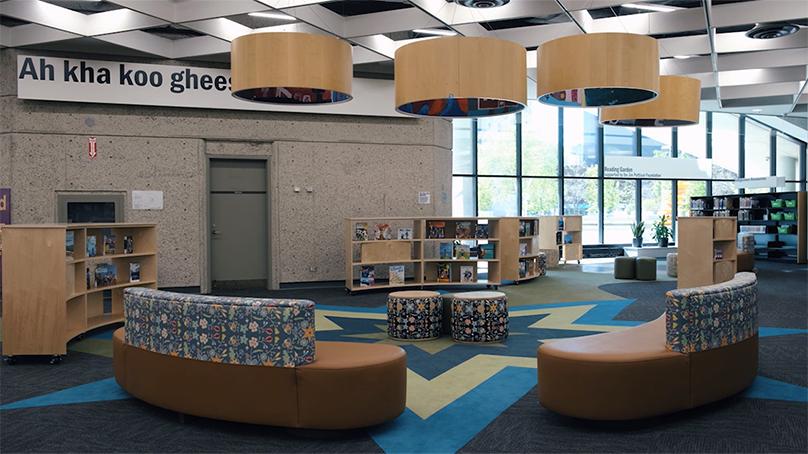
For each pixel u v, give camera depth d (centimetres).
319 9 874
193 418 434
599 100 711
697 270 995
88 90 1004
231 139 1096
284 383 391
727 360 443
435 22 881
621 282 1219
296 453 373
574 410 405
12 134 994
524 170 1797
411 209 1198
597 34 611
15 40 966
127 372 462
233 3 800
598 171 1873
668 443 383
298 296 1049
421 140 1205
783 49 1068
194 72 1058
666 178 1898
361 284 1092
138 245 827
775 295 1029
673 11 923
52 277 594
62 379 541
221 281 1121
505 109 691
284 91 712
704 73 1254
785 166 2003
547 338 696
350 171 1164
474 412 446
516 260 1160
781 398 470
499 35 1045
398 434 404
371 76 1177
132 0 772
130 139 1044
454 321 684
